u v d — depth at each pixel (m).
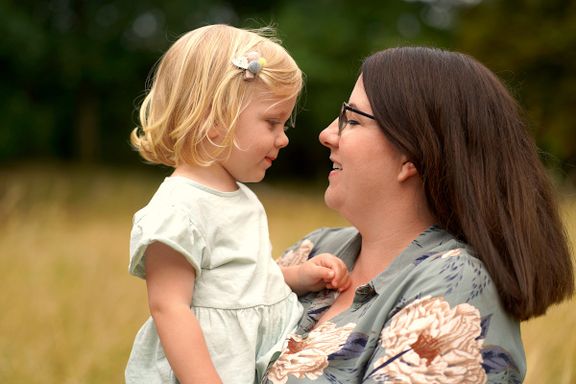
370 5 22.94
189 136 2.07
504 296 1.79
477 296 1.75
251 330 1.99
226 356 1.96
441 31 22.48
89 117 22.97
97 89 23.31
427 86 1.93
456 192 1.88
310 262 2.21
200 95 2.07
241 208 2.11
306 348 1.93
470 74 1.95
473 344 1.71
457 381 1.68
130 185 18.25
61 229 8.88
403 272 1.88
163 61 2.19
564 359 3.70
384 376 1.71
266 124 2.14
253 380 1.97
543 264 1.86
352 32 22.00
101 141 23.80
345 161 2.03
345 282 2.13
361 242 2.24
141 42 23.09
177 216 1.96
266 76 2.11
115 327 5.29
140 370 2.03
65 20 22.09
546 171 1.99
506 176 1.88
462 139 1.89
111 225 11.32
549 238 1.93
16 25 19.88
